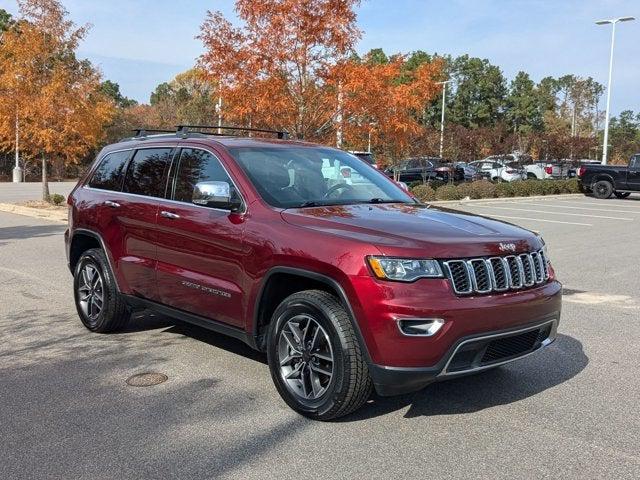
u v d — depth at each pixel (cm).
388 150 2345
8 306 742
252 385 486
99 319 616
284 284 457
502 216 1917
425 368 378
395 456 371
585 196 2908
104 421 418
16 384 486
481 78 8794
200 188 467
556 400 461
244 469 354
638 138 7819
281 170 511
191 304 512
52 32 1966
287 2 1384
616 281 927
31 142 2006
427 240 395
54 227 1559
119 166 624
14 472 351
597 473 352
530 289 428
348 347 393
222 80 1430
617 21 3294
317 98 1459
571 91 8781
